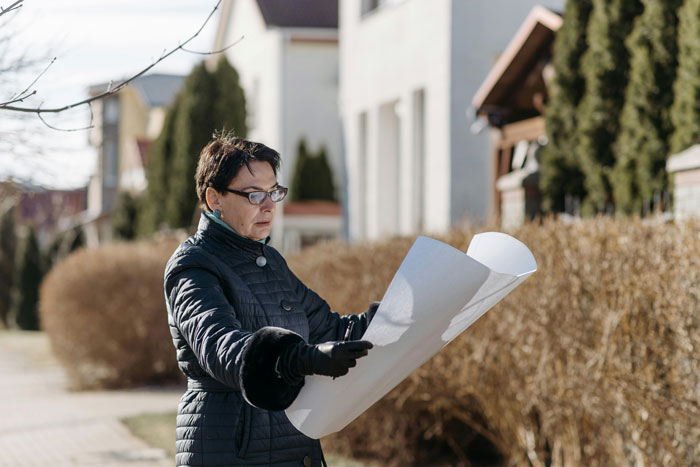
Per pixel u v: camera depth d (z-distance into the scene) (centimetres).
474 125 1448
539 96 1311
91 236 4794
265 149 318
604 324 614
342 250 991
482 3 1559
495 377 770
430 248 239
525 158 1359
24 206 4931
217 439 304
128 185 4341
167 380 1725
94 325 1661
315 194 2892
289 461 312
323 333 345
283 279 327
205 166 318
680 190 738
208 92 2338
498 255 282
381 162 1828
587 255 636
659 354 581
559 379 661
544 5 1587
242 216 313
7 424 1243
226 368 252
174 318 292
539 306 671
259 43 2883
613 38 1009
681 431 566
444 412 901
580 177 1069
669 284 568
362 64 1891
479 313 263
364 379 246
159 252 1769
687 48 878
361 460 925
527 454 783
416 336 244
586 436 698
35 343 2884
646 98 943
